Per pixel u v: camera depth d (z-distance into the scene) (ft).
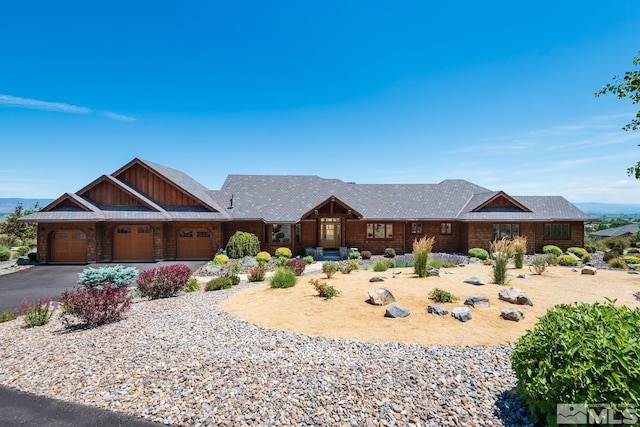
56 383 20.56
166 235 84.38
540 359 15.37
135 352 24.00
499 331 26.09
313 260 82.99
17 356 24.99
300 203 97.55
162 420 16.75
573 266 64.39
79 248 78.69
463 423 15.81
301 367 20.88
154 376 20.58
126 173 88.28
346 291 37.29
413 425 15.79
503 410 16.65
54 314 38.37
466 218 88.84
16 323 34.99
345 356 22.26
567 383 13.80
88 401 18.58
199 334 26.84
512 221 88.22
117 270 44.04
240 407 17.31
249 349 23.58
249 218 88.84
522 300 31.96
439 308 29.76
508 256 42.32
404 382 19.12
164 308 36.24
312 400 17.69
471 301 31.40
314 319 29.32
